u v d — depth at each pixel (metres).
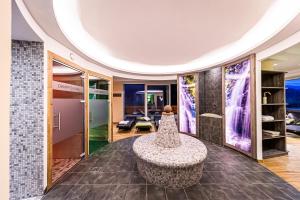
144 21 2.47
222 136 4.27
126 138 5.36
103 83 4.72
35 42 2.15
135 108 9.27
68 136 2.93
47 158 2.26
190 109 5.47
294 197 2.09
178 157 2.31
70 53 2.94
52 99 2.38
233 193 2.19
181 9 2.15
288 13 2.08
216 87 4.84
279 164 3.11
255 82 3.24
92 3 1.99
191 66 5.40
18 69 2.11
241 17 2.32
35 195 2.13
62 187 2.35
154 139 3.20
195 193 2.20
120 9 2.14
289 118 6.45
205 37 3.05
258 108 3.23
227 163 3.17
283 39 2.55
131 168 2.99
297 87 6.45
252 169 2.90
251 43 3.20
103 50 3.86
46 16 1.81
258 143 3.23
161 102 8.97
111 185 2.40
